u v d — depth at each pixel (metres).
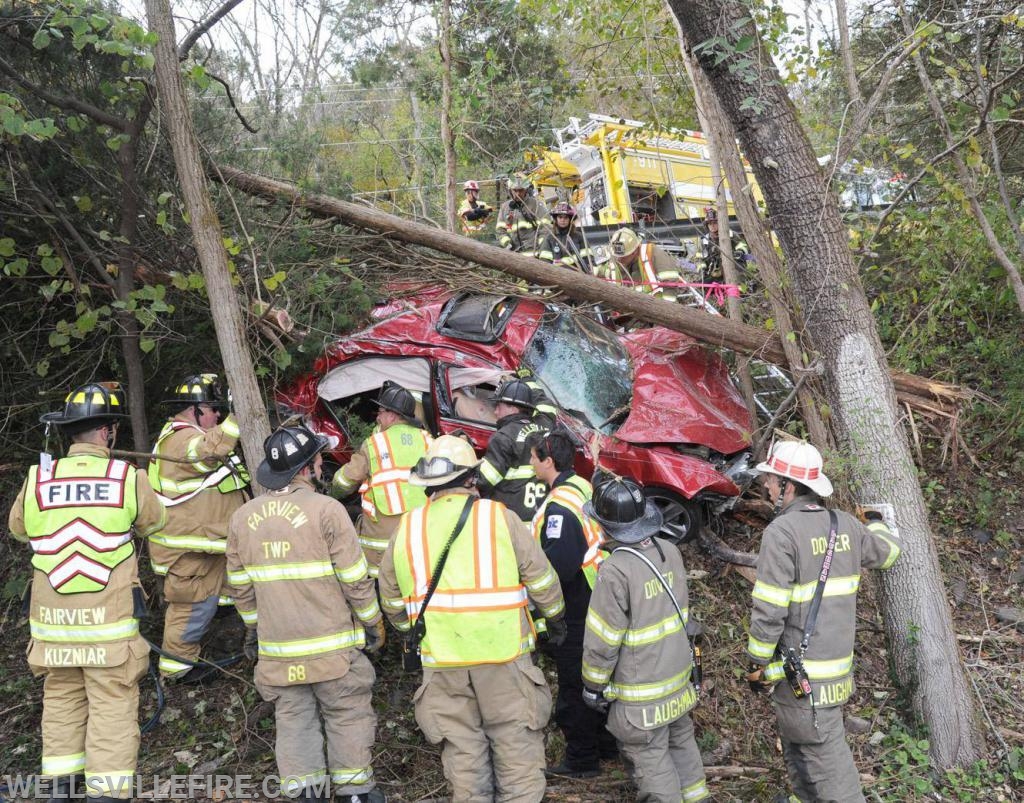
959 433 6.18
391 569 3.42
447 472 3.35
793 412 5.48
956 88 5.33
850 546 3.50
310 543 3.48
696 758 3.56
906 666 4.33
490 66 7.59
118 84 4.82
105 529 3.57
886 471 4.41
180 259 5.45
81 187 5.26
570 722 3.93
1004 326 7.15
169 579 4.46
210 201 4.50
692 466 5.36
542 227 7.95
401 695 4.55
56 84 5.11
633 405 5.71
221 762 4.07
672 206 10.23
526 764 3.29
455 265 6.21
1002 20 5.14
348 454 5.64
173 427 4.53
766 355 5.62
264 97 6.62
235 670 4.75
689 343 6.24
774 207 4.62
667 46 7.10
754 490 5.88
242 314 5.05
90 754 3.46
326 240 5.88
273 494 3.58
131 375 5.26
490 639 3.24
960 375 7.01
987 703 4.52
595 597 3.34
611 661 3.32
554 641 3.62
